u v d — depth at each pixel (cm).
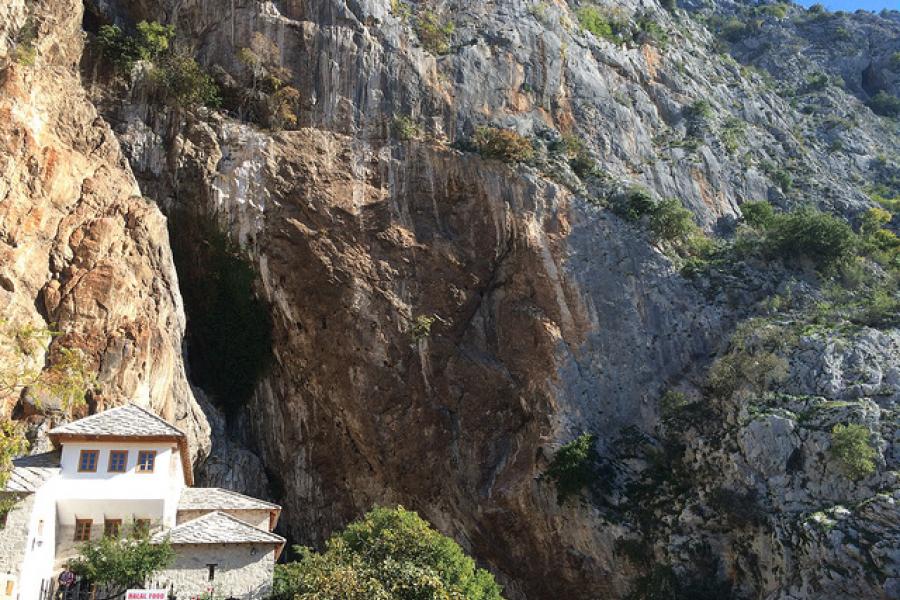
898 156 9238
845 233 6228
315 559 3722
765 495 4841
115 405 4528
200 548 3484
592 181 6431
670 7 9944
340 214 5841
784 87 10175
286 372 5709
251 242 5709
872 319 5681
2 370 4066
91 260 4869
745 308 5941
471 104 6462
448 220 6041
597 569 5062
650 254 6103
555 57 6944
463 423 5562
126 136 5803
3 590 3097
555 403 5497
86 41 5953
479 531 5350
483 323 5841
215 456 5347
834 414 4941
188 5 6331
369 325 5628
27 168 4831
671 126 7462
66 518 3550
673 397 5519
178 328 5203
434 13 6862
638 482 5238
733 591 4756
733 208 7094
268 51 6231
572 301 5841
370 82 6294
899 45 11131
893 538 4378
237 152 5878
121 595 3338
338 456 5634
